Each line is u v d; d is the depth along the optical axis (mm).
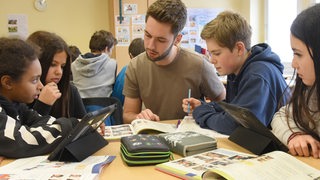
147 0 4254
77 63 2730
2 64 1138
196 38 4520
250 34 1488
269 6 4551
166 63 1797
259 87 1312
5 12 4066
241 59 1468
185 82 1833
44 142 1064
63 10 4309
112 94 2666
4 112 1095
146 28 1652
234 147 1148
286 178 762
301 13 1018
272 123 1211
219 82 1904
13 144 1031
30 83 1191
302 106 1117
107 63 2799
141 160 959
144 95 1898
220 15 1505
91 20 4430
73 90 1810
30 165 943
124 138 1052
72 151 978
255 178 738
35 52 1222
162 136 1174
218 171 762
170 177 859
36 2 4172
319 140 1065
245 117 1069
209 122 1428
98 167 900
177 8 1640
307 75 1007
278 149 1027
